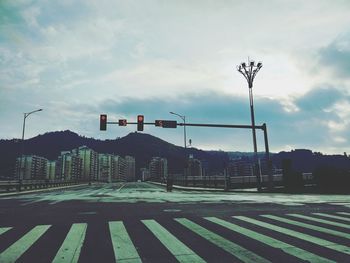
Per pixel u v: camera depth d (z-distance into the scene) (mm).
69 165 197625
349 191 27047
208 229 8172
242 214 11180
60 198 21953
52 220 10172
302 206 14133
